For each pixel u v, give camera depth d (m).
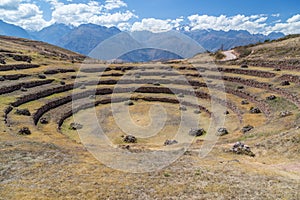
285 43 120.94
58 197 19.09
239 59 117.94
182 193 20.38
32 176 22.84
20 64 97.31
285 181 23.36
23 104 65.62
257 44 146.62
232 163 28.81
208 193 20.47
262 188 21.53
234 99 74.12
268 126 46.12
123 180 22.58
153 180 22.80
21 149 30.38
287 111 51.34
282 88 68.06
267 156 32.81
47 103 68.31
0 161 26.17
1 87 69.31
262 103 64.25
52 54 154.75
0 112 53.34
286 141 34.94
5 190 20.06
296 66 84.81
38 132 45.56
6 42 158.12
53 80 90.69
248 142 40.03
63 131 54.75
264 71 87.00
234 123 57.59
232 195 20.16
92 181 22.05
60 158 27.81
